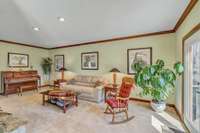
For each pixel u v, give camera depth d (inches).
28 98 182.5
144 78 129.6
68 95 144.1
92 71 218.5
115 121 113.2
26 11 109.1
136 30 154.3
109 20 125.3
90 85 192.5
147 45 167.8
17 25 140.5
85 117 121.1
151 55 164.7
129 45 181.5
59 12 110.5
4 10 107.2
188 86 107.7
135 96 177.0
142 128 101.3
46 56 278.2
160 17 115.3
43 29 153.6
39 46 257.6
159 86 125.6
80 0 91.9
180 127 103.4
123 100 119.4
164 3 91.9
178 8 97.6
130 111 136.9
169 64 153.3
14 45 221.6
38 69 263.0
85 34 172.6
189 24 97.5
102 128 101.2
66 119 116.5
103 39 198.8
